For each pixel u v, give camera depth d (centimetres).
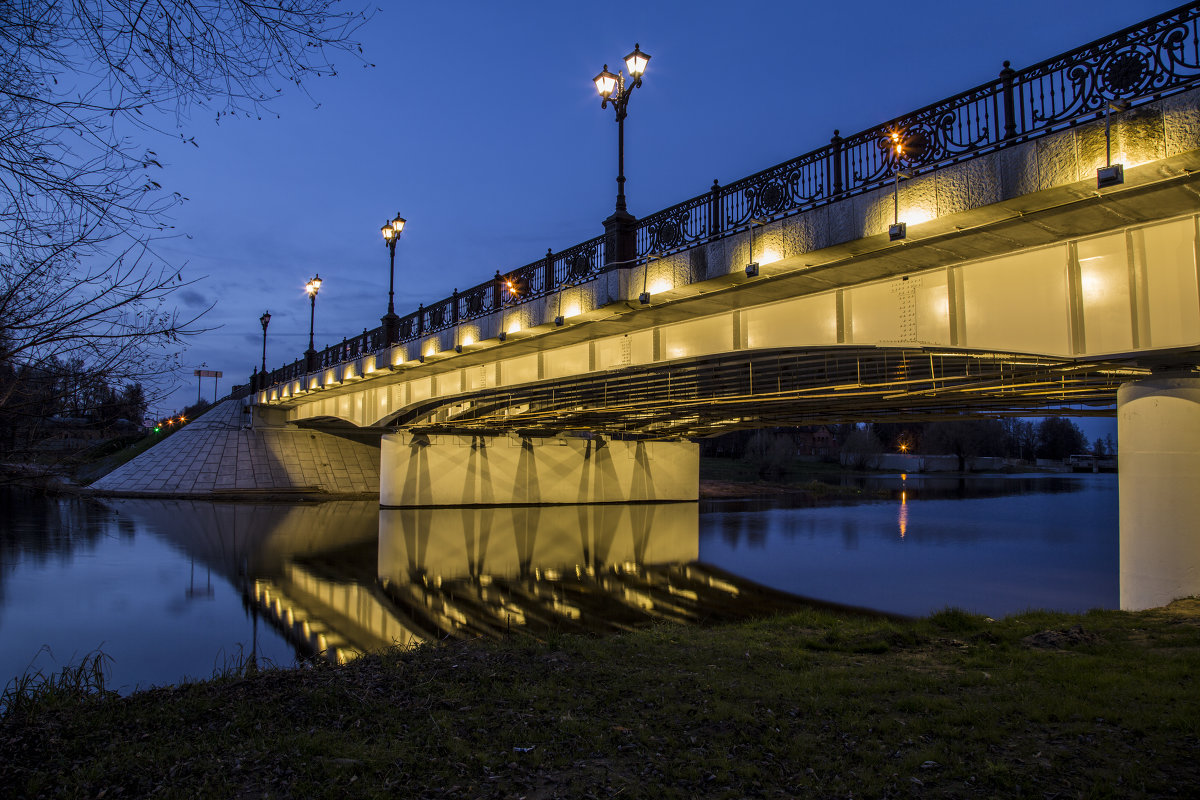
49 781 586
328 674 906
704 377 2605
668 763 589
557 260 2225
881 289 1583
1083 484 7588
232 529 3444
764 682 827
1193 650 854
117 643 1428
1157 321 1170
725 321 1975
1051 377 1805
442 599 1883
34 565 2416
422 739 651
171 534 3234
